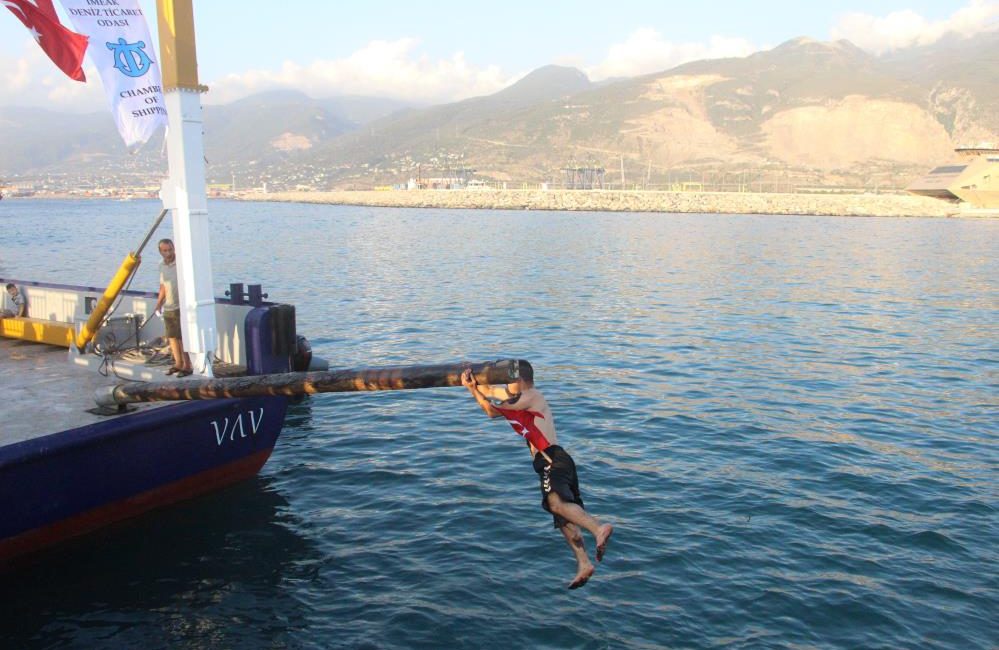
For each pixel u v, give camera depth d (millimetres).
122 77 9867
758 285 40844
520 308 32250
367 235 84875
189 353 11492
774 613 8609
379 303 33375
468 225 108812
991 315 31672
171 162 11000
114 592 8984
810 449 14336
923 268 51344
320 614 8602
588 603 8805
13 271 46219
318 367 19094
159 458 10562
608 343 24875
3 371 13031
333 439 14938
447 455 13953
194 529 10664
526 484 12508
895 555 10031
